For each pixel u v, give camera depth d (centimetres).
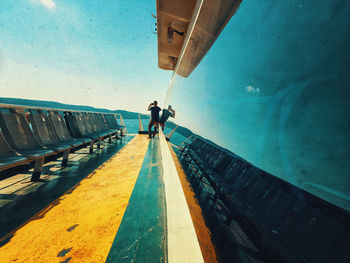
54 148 235
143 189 172
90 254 95
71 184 191
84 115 407
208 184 81
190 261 48
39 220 125
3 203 148
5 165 157
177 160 138
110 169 243
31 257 94
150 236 107
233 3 76
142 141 500
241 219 48
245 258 38
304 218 34
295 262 30
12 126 208
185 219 60
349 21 33
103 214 132
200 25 91
